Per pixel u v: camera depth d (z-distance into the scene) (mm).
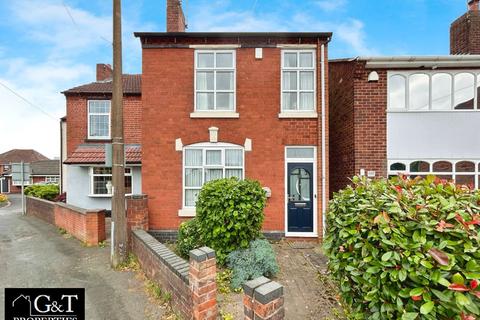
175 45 7914
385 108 7969
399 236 2283
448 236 2150
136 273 5355
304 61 8125
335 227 3105
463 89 8039
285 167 7891
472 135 7895
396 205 2404
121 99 5836
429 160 7922
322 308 4105
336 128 9602
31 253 6797
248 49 7953
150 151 7871
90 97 12531
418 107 8086
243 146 7906
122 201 5785
